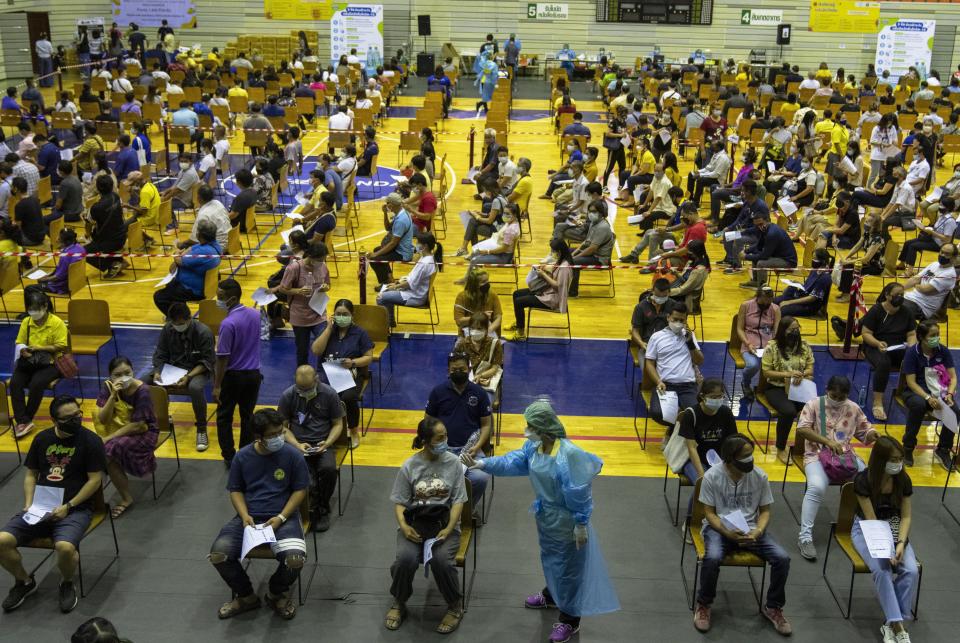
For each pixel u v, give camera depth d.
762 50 38.12
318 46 37.41
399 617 7.01
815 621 7.14
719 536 7.10
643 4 37.81
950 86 31.81
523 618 7.13
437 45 38.59
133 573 7.55
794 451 8.55
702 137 22.42
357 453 9.52
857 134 20.44
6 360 11.48
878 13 37.19
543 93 34.34
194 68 31.58
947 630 7.06
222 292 8.82
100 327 10.70
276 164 18.17
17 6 32.97
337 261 15.33
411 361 11.75
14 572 7.09
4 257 12.33
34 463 7.32
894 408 10.77
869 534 6.95
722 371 11.65
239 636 6.85
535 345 12.39
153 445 8.38
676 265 12.90
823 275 11.88
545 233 17.28
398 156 23.80
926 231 14.77
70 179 15.62
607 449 9.71
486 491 8.89
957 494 8.96
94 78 28.03
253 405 9.19
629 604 7.29
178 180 17.16
